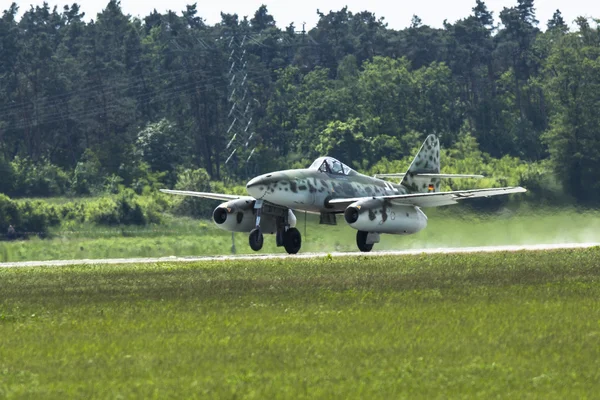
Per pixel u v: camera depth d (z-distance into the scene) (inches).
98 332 2182.6
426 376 1670.8
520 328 2117.4
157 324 2274.9
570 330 2089.1
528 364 1755.7
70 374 1737.2
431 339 1993.1
